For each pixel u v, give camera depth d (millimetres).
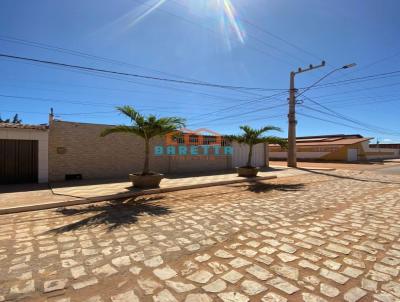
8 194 8156
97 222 5449
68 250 3971
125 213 6203
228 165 18016
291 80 20609
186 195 8609
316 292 2838
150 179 9336
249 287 2939
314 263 3527
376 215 5992
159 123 9211
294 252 3893
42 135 10711
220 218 5742
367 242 4285
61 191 8648
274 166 21906
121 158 12906
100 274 3240
